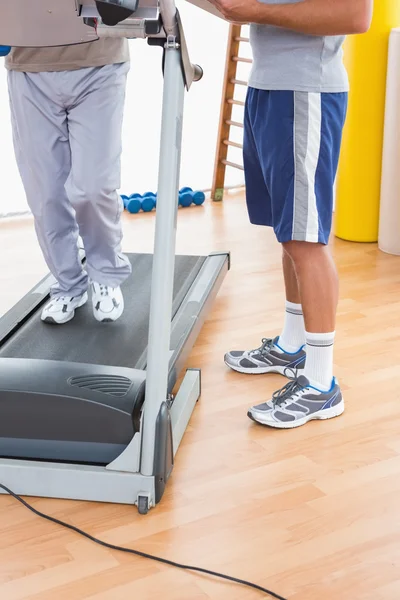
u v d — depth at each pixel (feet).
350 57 12.61
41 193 9.18
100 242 9.37
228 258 11.51
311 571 6.06
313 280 7.84
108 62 8.54
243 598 5.80
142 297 10.25
